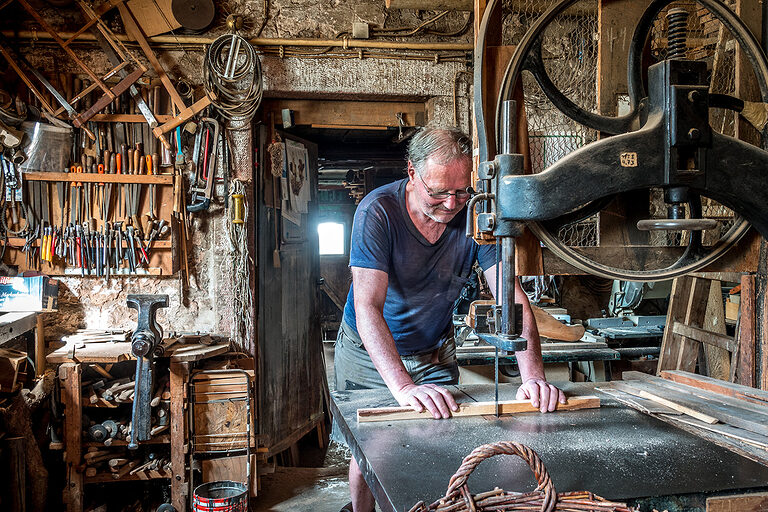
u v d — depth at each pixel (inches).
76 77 141.2
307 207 183.0
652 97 50.3
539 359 75.4
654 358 159.0
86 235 140.2
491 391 74.7
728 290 140.6
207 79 140.3
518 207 49.6
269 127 158.1
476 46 56.6
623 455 53.0
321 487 152.8
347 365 97.7
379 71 151.8
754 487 46.6
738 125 65.1
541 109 136.6
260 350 157.0
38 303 132.7
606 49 63.2
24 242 139.0
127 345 129.7
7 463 113.1
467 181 70.4
